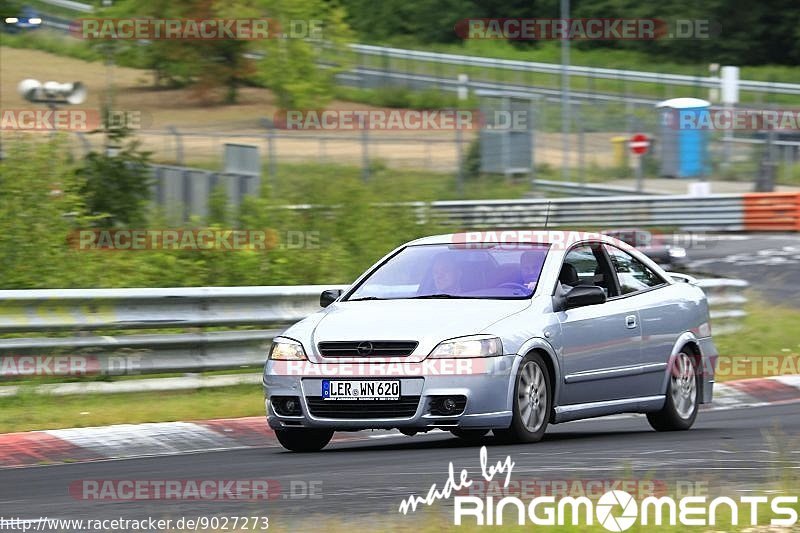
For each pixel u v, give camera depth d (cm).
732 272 8194
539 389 3231
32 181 5991
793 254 9038
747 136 14075
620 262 3647
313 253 6881
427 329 3122
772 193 11325
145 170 7081
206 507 2406
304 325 3278
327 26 15275
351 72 18875
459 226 8244
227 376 4419
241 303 4497
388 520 2177
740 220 10669
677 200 10725
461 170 11600
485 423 3097
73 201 6238
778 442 3225
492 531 2041
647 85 17775
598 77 17700
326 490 2550
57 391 4062
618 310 3506
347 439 3691
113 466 3075
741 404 4569
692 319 3788
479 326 3141
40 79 19350
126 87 18812
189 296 4341
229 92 17362
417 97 17500
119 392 4159
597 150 14300
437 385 3059
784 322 6219
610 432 3697
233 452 3350
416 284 3434
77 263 5900
